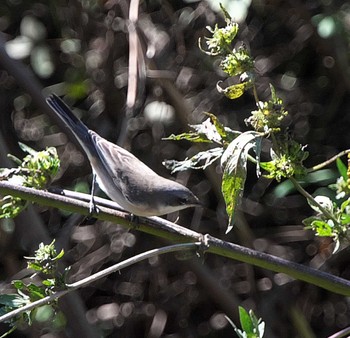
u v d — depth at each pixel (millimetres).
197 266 11789
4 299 4945
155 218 5777
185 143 12070
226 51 4832
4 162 10000
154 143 11977
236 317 12000
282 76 12344
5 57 11227
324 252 12039
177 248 5199
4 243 10719
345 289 5191
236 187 4594
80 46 12523
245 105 12172
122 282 12680
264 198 12281
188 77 12055
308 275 5215
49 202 5672
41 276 10789
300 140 12141
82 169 12289
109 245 12477
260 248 12039
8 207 5641
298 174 4988
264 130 4750
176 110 11312
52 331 10742
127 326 12656
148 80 11891
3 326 11289
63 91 12445
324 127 12242
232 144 4652
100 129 12312
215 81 12086
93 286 12609
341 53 11578
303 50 12250
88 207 5746
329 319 12453
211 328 12586
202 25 12078
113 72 12344
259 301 12203
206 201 12305
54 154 5898
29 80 11273
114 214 5770
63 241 10641
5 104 12719
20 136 12633
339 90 12180
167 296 12656
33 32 12469
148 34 11773
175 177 12180
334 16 10953
